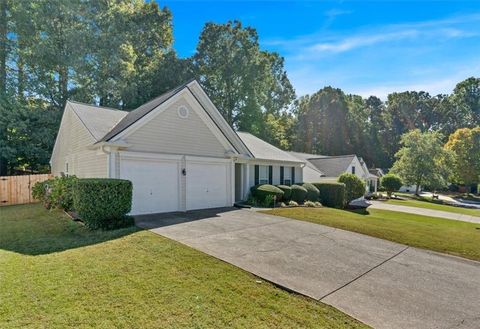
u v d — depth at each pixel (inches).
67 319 131.9
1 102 721.0
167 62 1124.5
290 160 713.6
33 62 786.2
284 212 465.4
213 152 490.9
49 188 478.9
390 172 1291.8
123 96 927.7
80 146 481.7
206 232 300.2
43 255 218.7
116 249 232.5
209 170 484.1
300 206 591.8
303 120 1876.2
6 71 788.0
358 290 179.8
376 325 141.0
